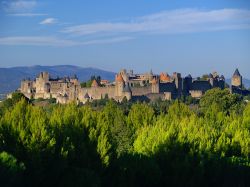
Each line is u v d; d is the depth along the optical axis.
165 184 74.12
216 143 84.06
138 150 78.50
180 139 76.62
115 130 102.38
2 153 52.12
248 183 77.81
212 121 123.81
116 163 68.81
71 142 62.66
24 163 58.25
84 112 81.12
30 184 58.97
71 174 60.69
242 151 86.62
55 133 63.72
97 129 69.06
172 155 74.62
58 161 60.50
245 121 110.88
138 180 70.06
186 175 73.44
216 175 75.75
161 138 76.19
